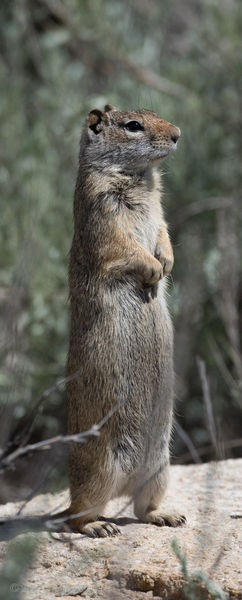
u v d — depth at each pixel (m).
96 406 8.28
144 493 8.40
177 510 8.55
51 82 17.72
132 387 8.40
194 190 15.60
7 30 18.56
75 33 18.66
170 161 15.49
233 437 13.26
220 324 13.96
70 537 7.95
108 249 8.70
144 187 9.27
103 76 19.14
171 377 8.79
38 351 14.76
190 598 6.37
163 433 8.53
